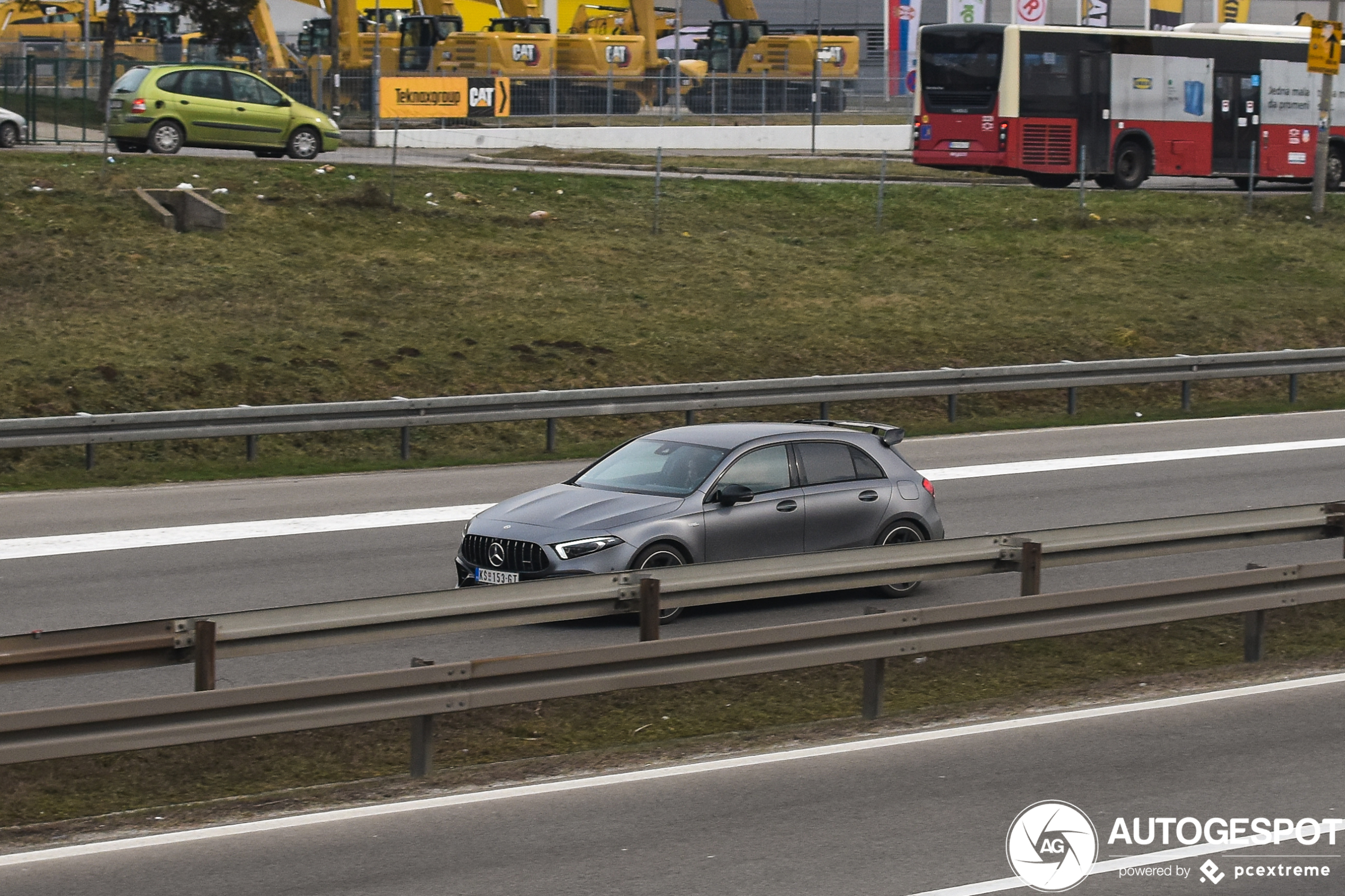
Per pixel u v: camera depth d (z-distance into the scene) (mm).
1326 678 18891
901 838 13398
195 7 90375
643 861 12883
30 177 55688
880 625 16797
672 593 18109
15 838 13688
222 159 62688
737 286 54875
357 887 12336
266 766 16422
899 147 105312
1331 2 68125
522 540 21859
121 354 41812
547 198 63906
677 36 105812
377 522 30219
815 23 160250
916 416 45406
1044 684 19562
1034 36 71188
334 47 88125
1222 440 41031
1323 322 55438
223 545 27969
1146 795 14523
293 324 46031
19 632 21453
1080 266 60438
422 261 53406
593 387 44125
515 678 15211
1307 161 77750
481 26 111750
